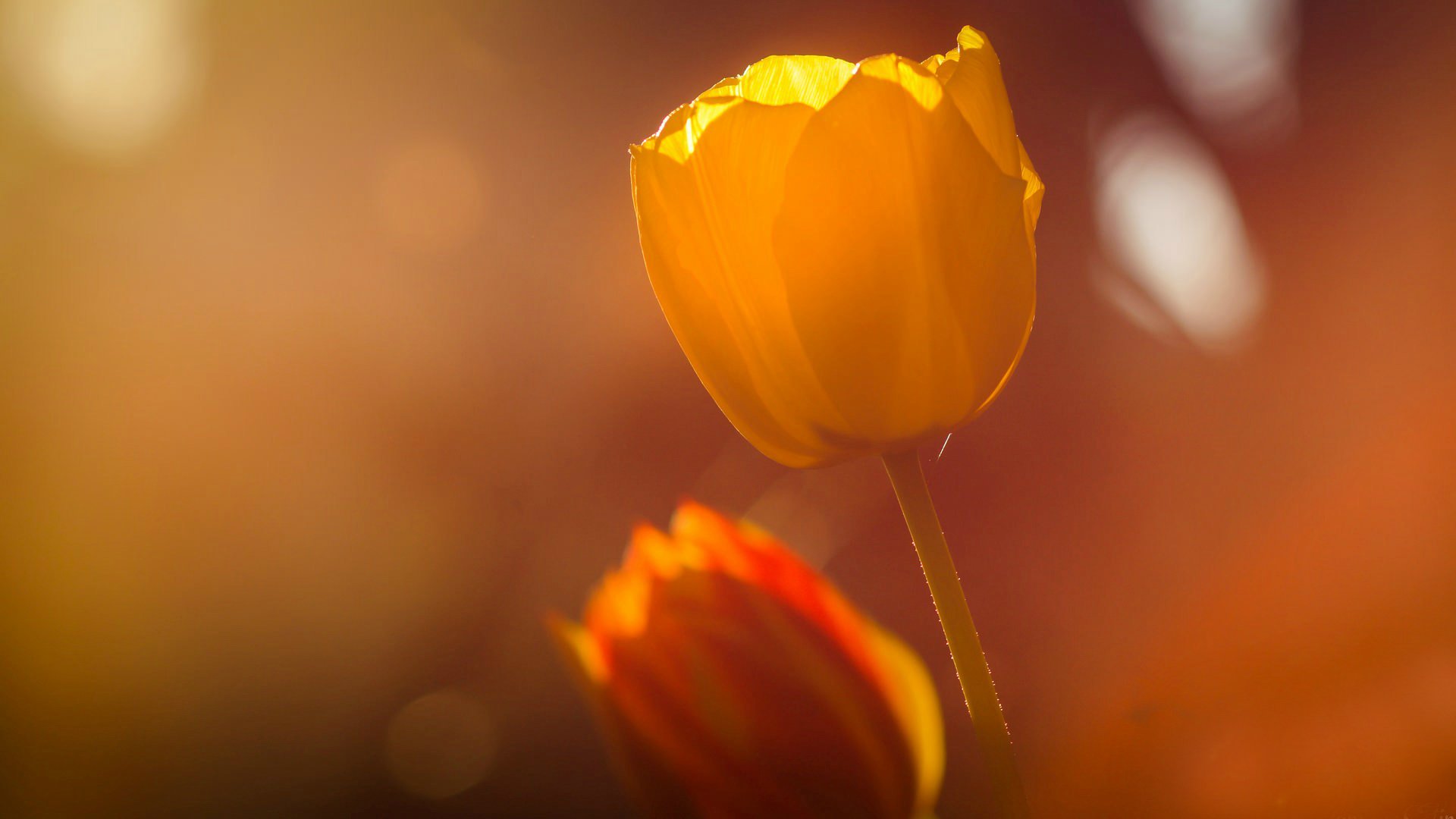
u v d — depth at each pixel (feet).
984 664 1.68
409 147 5.33
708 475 4.18
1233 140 3.42
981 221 1.69
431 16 5.20
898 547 3.37
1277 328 3.16
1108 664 2.02
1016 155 1.74
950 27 4.21
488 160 5.14
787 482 3.54
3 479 5.38
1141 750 1.83
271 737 4.68
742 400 1.72
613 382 4.67
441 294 5.11
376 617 5.02
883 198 1.67
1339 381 2.91
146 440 5.58
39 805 4.46
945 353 1.69
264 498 5.39
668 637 1.65
